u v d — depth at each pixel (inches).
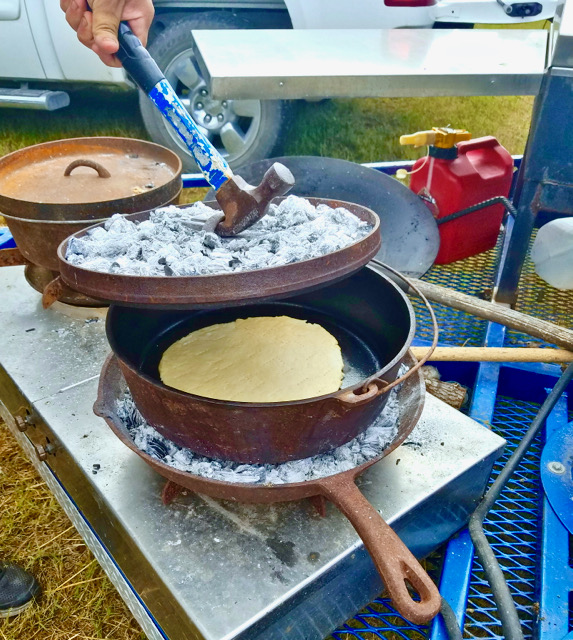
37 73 147.2
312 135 168.6
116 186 67.6
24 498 68.1
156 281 33.8
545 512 54.4
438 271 98.3
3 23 138.9
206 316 60.1
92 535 53.6
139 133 165.2
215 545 41.4
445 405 55.7
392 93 71.9
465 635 47.9
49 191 65.7
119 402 48.8
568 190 73.0
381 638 49.6
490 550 48.6
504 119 192.1
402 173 102.3
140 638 53.2
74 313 72.6
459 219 95.3
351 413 38.8
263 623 37.4
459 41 94.3
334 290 58.6
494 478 62.7
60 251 41.0
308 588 39.2
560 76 66.1
